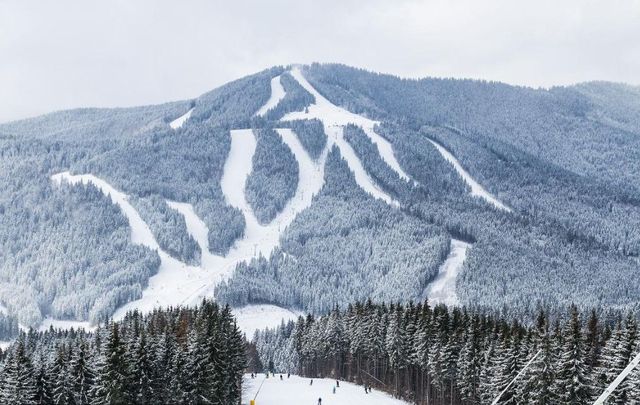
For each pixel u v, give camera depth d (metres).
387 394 127.31
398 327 125.00
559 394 79.06
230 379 95.75
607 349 81.31
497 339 99.88
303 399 114.50
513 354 88.62
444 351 108.25
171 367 88.75
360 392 125.75
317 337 162.50
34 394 79.81
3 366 82.69
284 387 130.25
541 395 80.50
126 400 78.88
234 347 102.25
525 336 90.88
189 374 87.94
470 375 101.94
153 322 122.19
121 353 79.25
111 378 78.50
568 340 79.94
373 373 140.38
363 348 139.12
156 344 89.38
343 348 153.62
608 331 101.88
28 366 80.12
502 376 88.69
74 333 168.50
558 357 80.88
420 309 129.88
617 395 77.25
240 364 104.00
